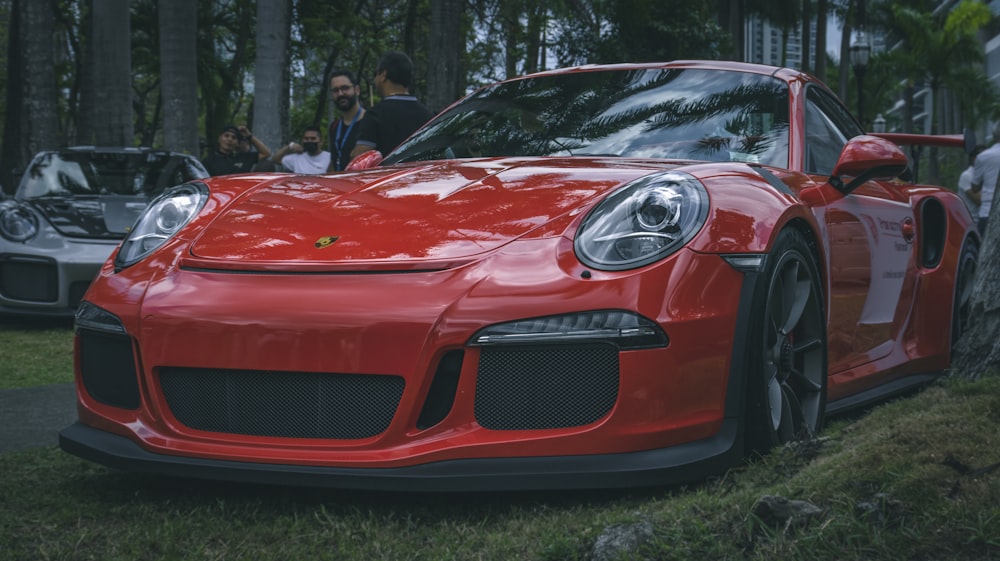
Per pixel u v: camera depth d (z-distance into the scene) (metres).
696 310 2.18
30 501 2.34
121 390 2.44
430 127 3.72
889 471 1.87
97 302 2.49
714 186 2.38
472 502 2.21
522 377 2.11
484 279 2.14
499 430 2.11
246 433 2.24
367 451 2.13
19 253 6.29
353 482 2.11
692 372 2.17
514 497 2.23
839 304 2.99
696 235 2.24
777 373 2.51
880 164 2.91
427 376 2.10
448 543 1.95
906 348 3.64
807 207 2.64
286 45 12.43
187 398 2.30
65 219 6.56
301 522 2.13
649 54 22.03
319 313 2.16
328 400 2.17
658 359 2.11
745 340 2.27
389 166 3.13
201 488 2.44
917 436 2.03
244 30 24.70
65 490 2.45
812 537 1.69
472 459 2.09
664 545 1.73
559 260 2.17
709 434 2.21
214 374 2.26
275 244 2.41
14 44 16.22
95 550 1.99
